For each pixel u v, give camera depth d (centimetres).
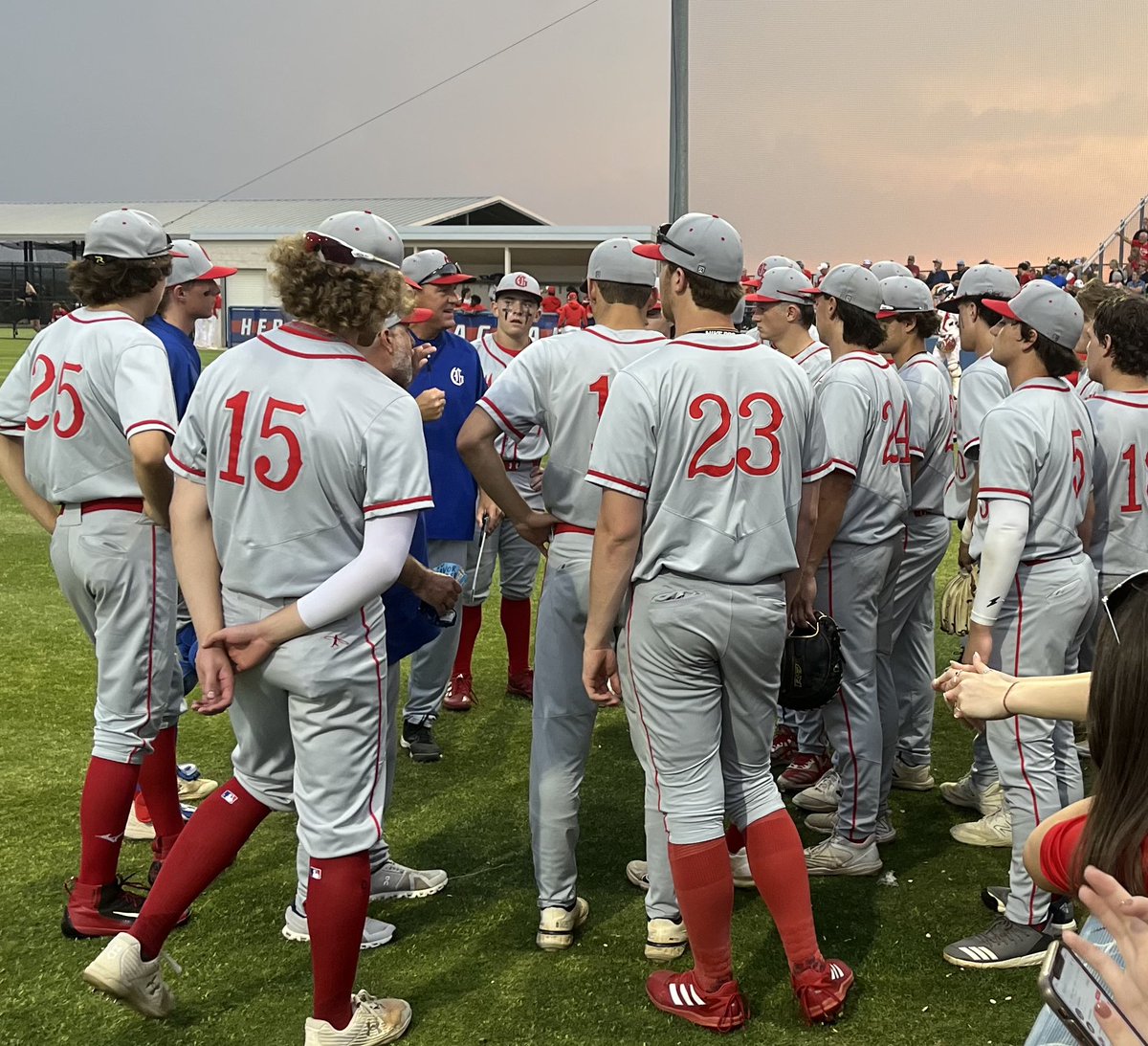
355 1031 227
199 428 217
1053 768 272
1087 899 108
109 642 272
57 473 269
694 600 233
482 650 565
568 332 284
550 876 277
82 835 274
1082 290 379
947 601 377
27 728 421
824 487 292
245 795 230
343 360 215
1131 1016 104
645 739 246
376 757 223
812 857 323
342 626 213
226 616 218
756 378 237
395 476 211
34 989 254
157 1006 229
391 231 222
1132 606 118
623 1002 253
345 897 217
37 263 4241
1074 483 272
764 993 258
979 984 262
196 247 336
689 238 241
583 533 277
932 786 396
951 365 1255
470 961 271
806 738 394
